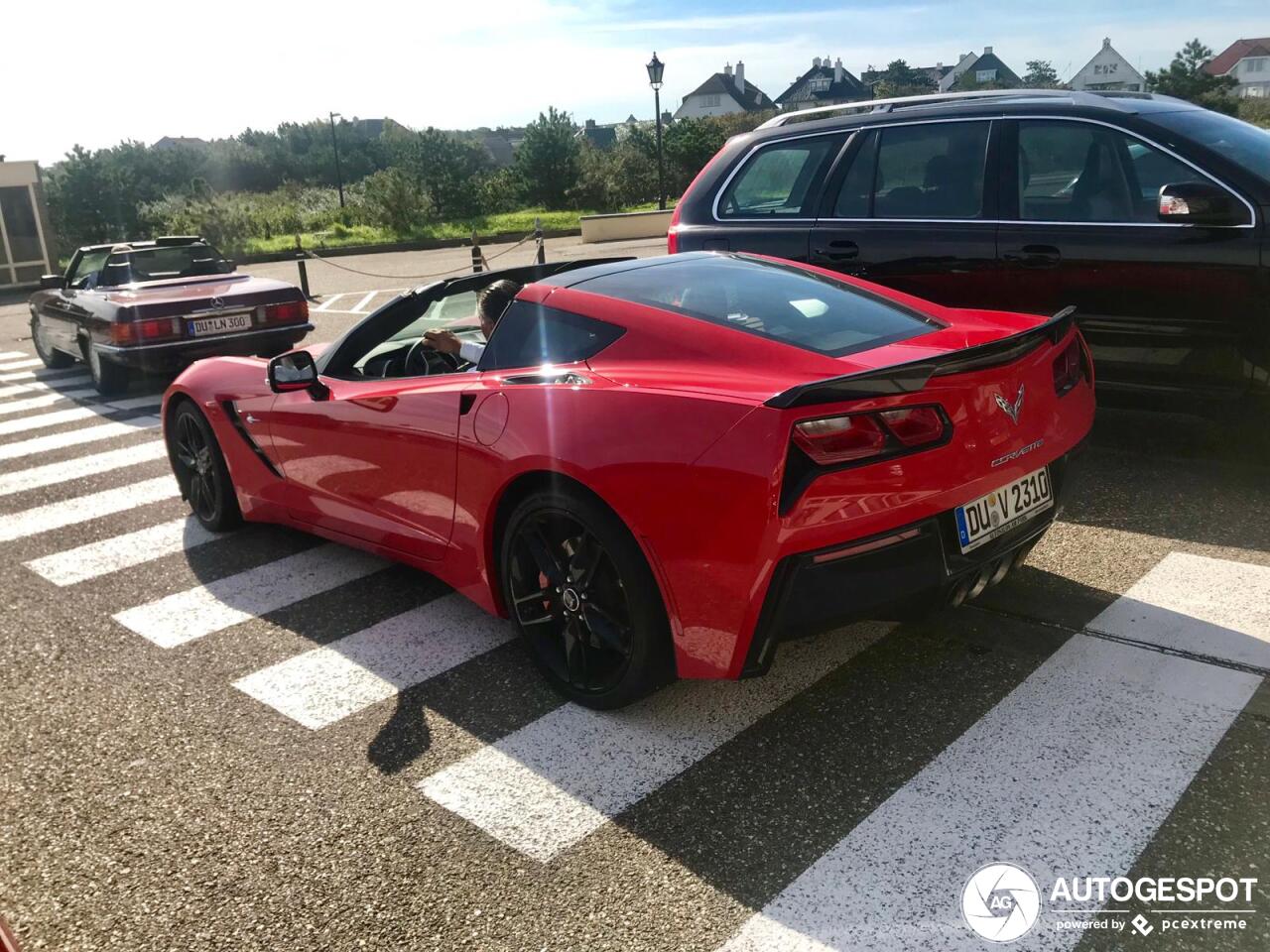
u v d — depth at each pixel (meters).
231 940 2.20
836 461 2.45
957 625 3.37
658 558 2.65
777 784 2.60
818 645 3.32
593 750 2.84
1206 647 3.10
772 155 5.65
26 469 6.77
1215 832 2.29
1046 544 3.99
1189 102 5.03
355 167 67.81
